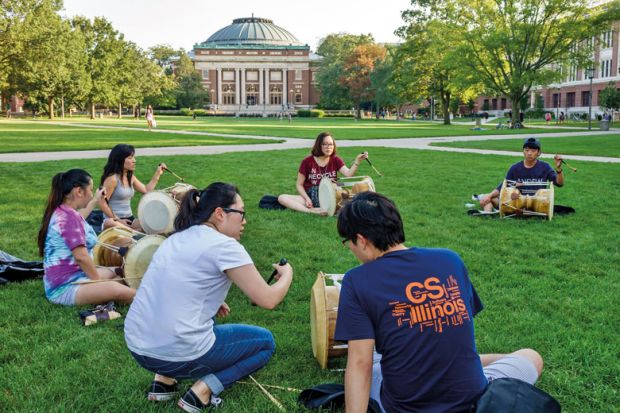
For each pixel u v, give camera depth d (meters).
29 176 14.95
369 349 2.84
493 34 48.53
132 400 3.83
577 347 4.54
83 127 48.97
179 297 3.47
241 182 14.11
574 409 3.73
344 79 102.19
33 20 52.00
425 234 8.45
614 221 9.39
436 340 2.77
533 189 9.67
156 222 7.68
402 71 66.75
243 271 3.52
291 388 3.96
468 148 25.97
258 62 141.50
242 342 3.81
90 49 80.62
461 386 2.78
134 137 33.16
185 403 3.68
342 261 7.09
